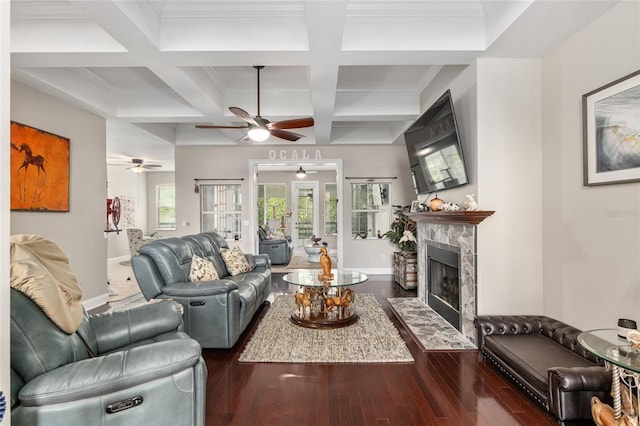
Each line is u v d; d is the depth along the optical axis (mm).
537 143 3064
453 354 2934
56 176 3898
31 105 3604
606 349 1651
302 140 6508
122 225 9734
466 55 3004
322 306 3875
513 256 3064
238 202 6918
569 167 2703
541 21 2453
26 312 1368
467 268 3211
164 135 6270
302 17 2873
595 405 1665
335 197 10758
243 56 2984
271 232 9531
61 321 1465
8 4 1020
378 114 4762
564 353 2332
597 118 2385
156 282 3102
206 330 3016
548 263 2959
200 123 5180
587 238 2512
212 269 3590
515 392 2314
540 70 3057
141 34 2611
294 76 4258
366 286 5672
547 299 2973
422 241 4602
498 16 2684
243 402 2205
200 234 4523
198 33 2879
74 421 1298
